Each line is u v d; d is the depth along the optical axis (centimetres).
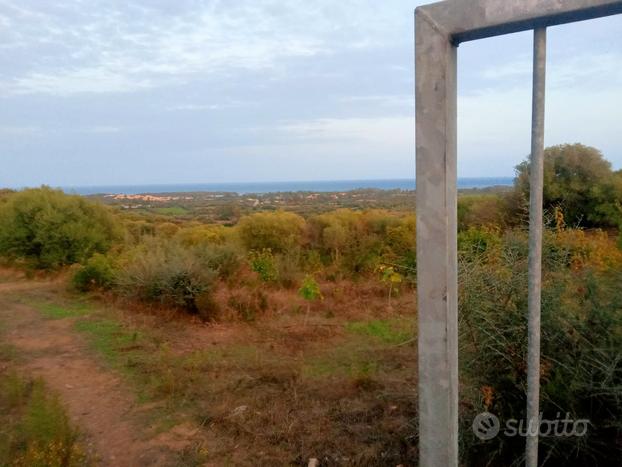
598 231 542
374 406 368
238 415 361
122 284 746
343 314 669
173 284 688
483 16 142
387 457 295
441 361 158
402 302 730
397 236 1005
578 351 257
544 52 142
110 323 646
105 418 367
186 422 357
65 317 684
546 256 284
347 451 306
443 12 150
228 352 520
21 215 1075
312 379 434
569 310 265
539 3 134
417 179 159
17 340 575
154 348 539
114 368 477
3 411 368
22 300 796
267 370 454
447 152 152
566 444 252
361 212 1230
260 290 742
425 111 155
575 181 988
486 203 1051
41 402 329
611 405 251
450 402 159
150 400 398
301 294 682
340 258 1029
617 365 248
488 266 288
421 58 154
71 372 468
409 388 405
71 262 1058
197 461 301
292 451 309
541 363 253
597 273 296
